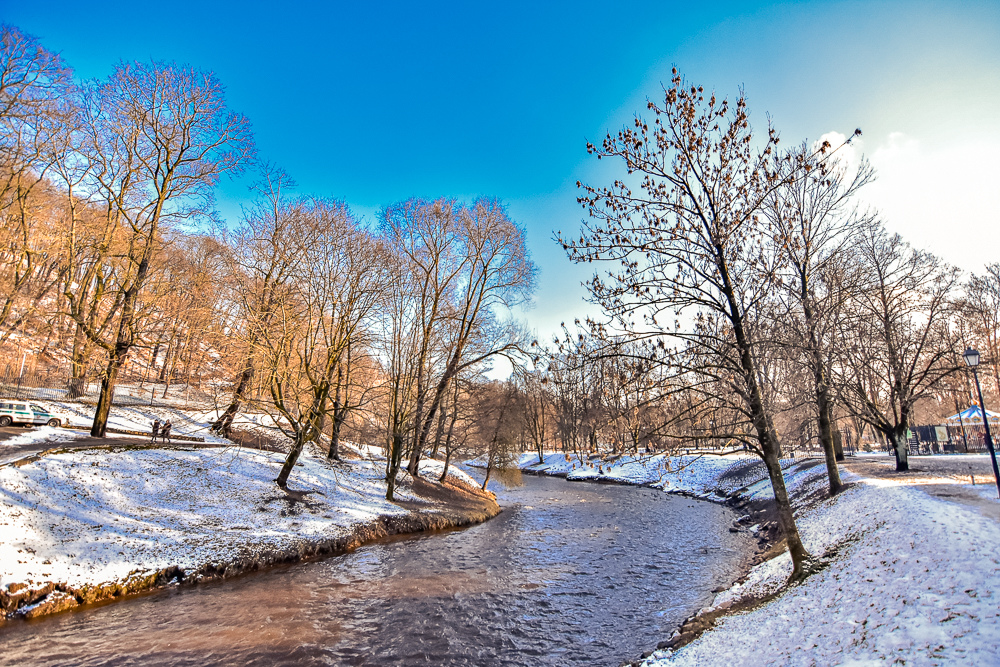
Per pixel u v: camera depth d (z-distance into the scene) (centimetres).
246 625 1210
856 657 705
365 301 2455
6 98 2034
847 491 1917
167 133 2534
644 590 1512
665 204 1237
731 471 4084
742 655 863
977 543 958
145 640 1106
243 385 2569
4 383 3059
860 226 1628
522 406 4125
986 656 594
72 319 2467
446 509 2822
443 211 3152
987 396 5081
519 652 1091
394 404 2770
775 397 1630
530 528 2628
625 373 1162
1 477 1576
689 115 1230
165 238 2748
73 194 2362
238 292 2312
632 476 5275
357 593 1480
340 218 2472
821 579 1131
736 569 1684
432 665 1030
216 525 1836
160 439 2792
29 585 1224
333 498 2438
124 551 1502
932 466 2458
